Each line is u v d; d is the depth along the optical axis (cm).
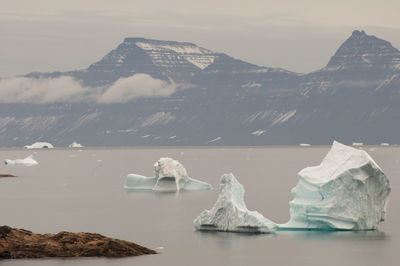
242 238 7169
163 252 6581
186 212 9762
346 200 7338
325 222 7394
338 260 6266
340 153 7500
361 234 7288
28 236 6372
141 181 13788
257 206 10281
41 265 5803
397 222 8262
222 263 6166
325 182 7344
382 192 7444
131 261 6056
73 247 6212
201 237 7275
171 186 13325
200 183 13525
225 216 7519
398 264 6125
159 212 9781
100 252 6194
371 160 7256
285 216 9169
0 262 5862
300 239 7075
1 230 6369
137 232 7856
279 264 6147
